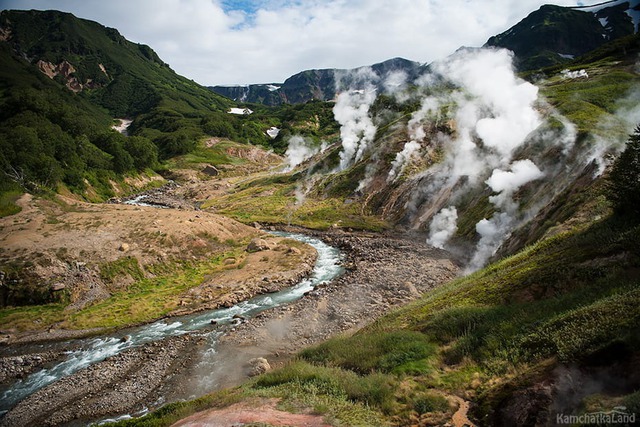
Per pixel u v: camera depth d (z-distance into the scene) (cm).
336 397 1316
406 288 3706
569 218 2911
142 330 3145
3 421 2055
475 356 1404
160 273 4222
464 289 2319
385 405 1205
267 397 1359
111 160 10819
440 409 1123
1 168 6081
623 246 1595
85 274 3741
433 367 1420
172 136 16175
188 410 1480
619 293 1292
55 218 4759
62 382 2402
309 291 3909
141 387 2323
